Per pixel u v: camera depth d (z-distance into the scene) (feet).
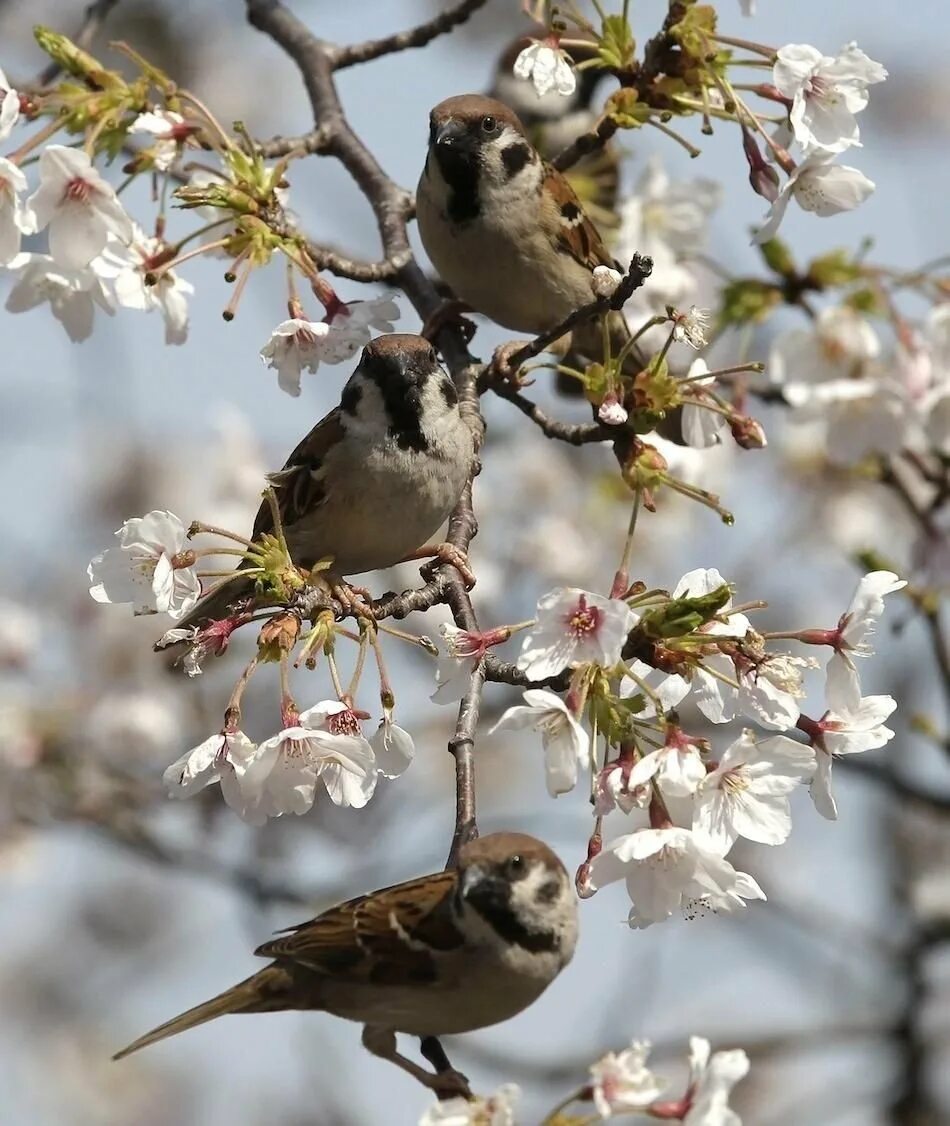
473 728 24.59
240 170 28.84
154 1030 24.84
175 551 24.48
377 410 29.22
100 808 48.93
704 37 29.09
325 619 24.45
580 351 36.04
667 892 22.44
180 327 29.86
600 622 22.26
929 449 41.16
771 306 37.88
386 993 24.35
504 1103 19.35
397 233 35.83
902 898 55.88
